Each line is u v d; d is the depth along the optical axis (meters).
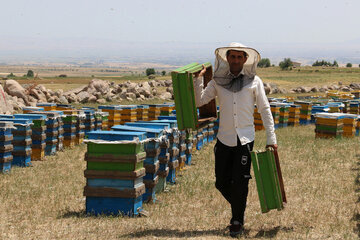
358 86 59.53
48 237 5.30
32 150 11.63
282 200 5.77
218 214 6.75
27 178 9.37
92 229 5.66
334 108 24.39
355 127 18.50
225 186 5.77
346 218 6.50
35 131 11.59
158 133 7.24
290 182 9.22
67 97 34.75
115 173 6.18
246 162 5.46
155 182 7.38
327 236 5.58
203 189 8.52
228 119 5.45
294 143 15.65
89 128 15.17
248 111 5.45
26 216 6.39
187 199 7.78
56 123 12.63
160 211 6.78
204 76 6.11
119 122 18.50
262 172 5.53
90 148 6.19
